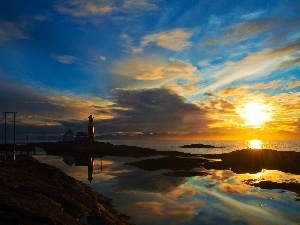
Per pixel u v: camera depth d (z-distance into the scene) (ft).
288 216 107.76
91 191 129.80
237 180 198.08
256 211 114.32
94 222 71.10
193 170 252.21
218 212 111.96
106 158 384.88
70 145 506.48
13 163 137.28
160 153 449.06
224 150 638.53
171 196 141.28
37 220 51.44
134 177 204.44
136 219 99.40
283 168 256.93
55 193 81.20
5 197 56.75
